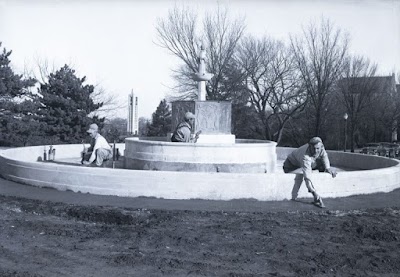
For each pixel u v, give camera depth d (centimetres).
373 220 883
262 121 4559
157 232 768
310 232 789
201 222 840
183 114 1527
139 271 586
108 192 1068
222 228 800
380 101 4906
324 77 4044
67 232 763
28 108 3609
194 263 618
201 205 979
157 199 1030
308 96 4197
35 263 611
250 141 1908
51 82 3825
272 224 836
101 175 1075
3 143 3669
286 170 1321
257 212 928
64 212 900
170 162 1321
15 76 3606
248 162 1352
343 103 4488
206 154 1315
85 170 1095
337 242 735
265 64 4403
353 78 4378
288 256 657
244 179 1038
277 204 1010
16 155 1680
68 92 3834
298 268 607
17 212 905
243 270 596
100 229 791
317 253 673
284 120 4500
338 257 656
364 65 5047
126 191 1055
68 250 670
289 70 4447
